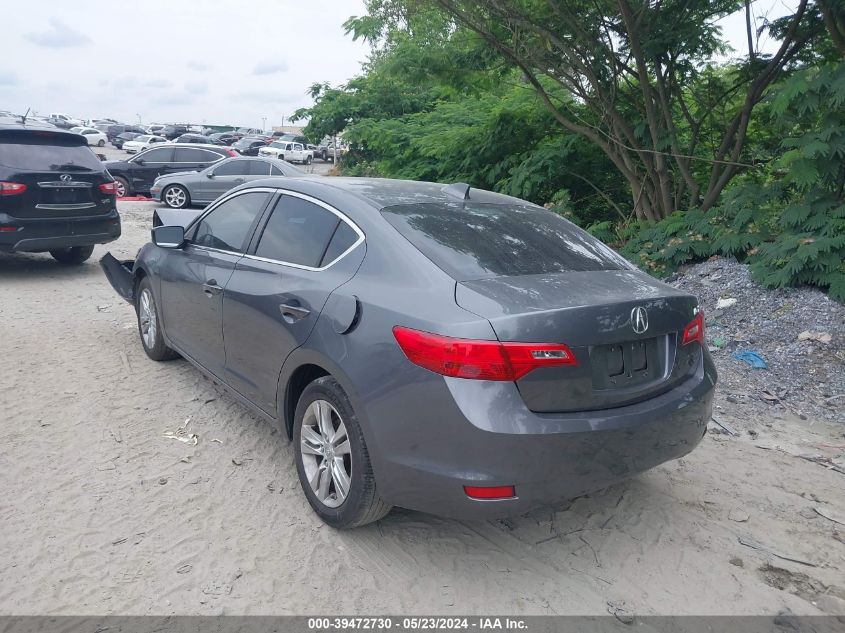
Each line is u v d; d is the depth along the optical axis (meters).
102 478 3.65
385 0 9.57
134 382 5.05
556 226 3.81
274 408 3.67
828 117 6.64
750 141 9.44
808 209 6.94
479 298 2.76
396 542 3.23
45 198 7.99
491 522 3.45
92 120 76.69
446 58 10.49
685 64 9.06
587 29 9.12
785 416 4.93
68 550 3.01
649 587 2.98
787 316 6.38
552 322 2.67
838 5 7.16
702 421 3.22
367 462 2.97
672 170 9.95
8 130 7.87
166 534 3.18
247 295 3.78
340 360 3.02
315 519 3.38
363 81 23.03
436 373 2.67
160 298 5.03
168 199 16.86
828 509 3.69
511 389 2.62
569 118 10.79
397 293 2.95
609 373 2.85
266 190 4.17
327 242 3.49
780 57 8.25
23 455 3.83
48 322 6.57
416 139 13.72
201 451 4.03
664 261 8.35
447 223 3.39
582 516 3.54
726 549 3.29
